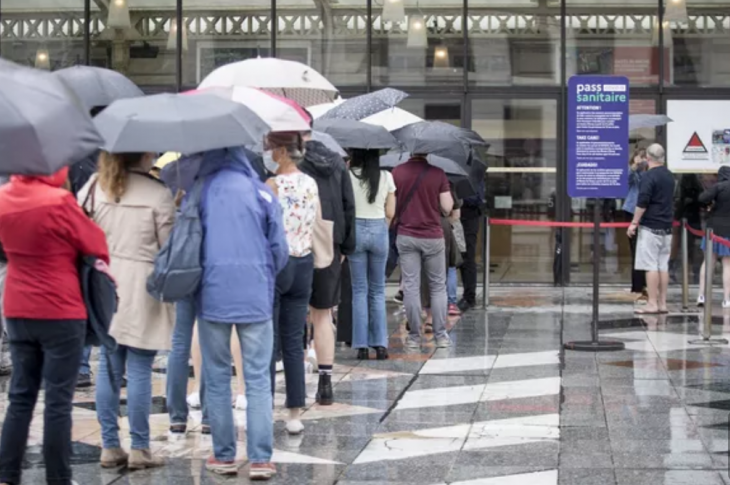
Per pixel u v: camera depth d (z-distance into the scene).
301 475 7.27
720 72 18.59
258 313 7.01
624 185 12.12
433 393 9.94
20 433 6.55
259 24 19.09
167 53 19.19
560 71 18.69
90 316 6.56
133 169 7.22
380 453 7.84
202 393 8.30
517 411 9.19
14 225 6.29
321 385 9.48
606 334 13.52
